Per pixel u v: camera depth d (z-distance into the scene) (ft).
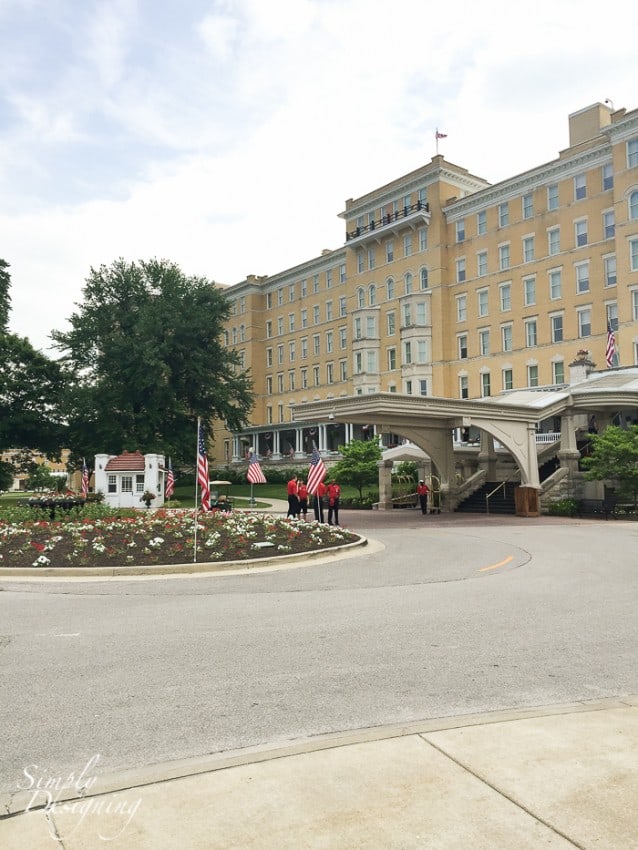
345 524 94.73
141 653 24.97
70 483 228.43
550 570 47.88
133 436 181.16
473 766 14.17
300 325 264.11
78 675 22.16
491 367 194.59
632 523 93.45
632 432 105.19
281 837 11.59
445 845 11.27
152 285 198.49
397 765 14.28
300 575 46.50
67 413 182.91
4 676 22.06
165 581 44.14
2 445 180.86
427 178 210.59
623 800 12.64
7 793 13.71
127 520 64.95
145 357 176.14
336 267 248.73
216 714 18.43
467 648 25.62
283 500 160.56
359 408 98.32
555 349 179.01
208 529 61.41
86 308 194.18
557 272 180.24
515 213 190.39
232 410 202.08
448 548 63.00
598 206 171.53
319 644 26.27
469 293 201.57
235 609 33.71
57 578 45.37
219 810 12.52
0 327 182.19
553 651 25.17
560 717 17.34
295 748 15.35
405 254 218.59
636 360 158.61
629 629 28.81
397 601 35.70
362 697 19.81
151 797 13.12
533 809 12.35
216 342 205.05
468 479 128.36
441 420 113.29
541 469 135.23
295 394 264.31
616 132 164.14
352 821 12.04
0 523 63.36
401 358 216.33
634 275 159.74
